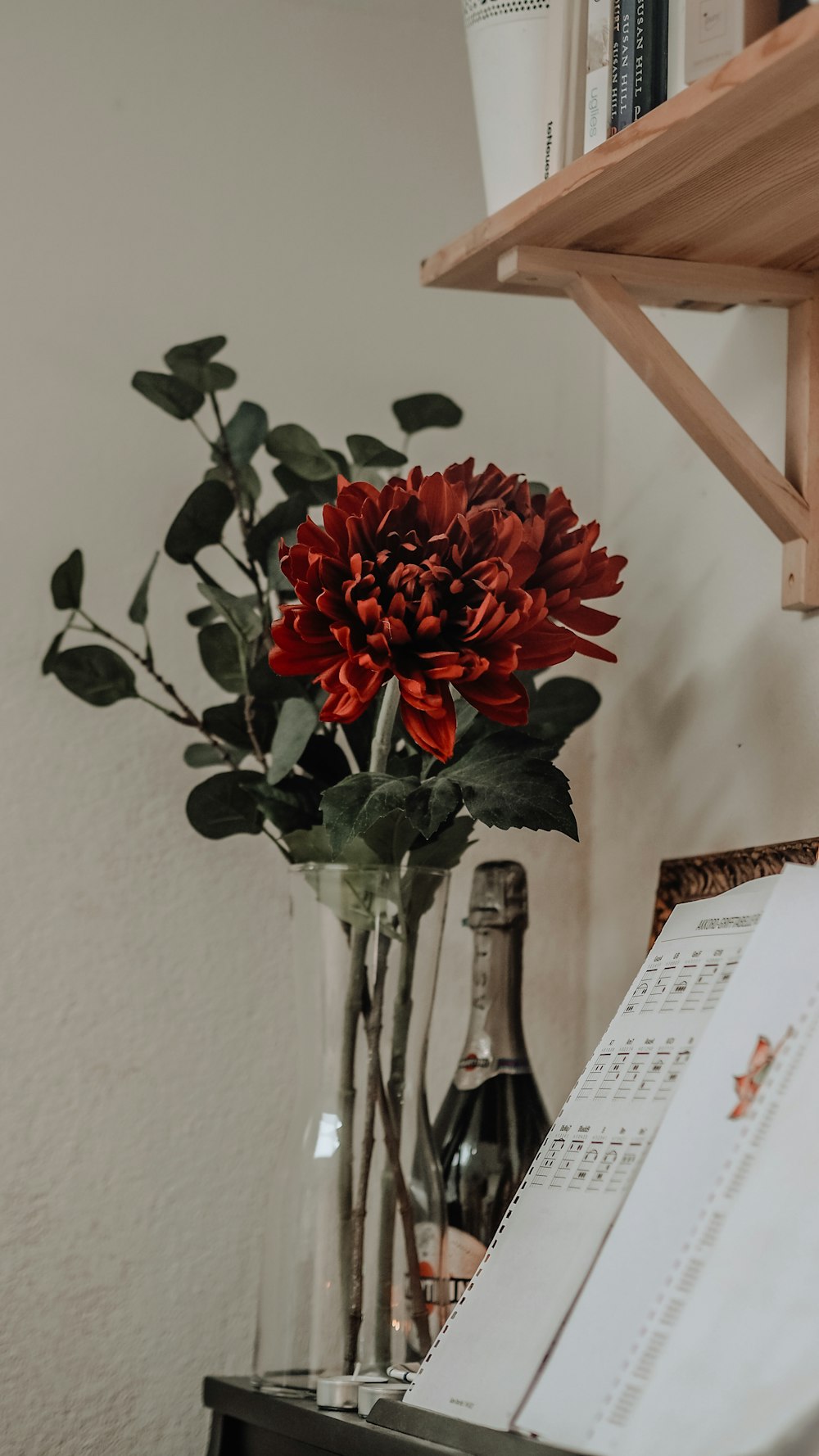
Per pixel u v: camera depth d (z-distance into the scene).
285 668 0.74
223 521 1.04
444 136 1.33
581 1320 0.60
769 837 0.99
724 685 1.06
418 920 0.89
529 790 0.80
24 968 1.12
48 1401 1.07
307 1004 0.90
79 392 1.19
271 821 0.94
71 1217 1.10
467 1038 1.02
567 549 0.80
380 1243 0.86
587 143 0.88
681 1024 0.68
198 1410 1.10
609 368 1.31
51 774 1.14
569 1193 0.67
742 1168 0.56
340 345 1.27
